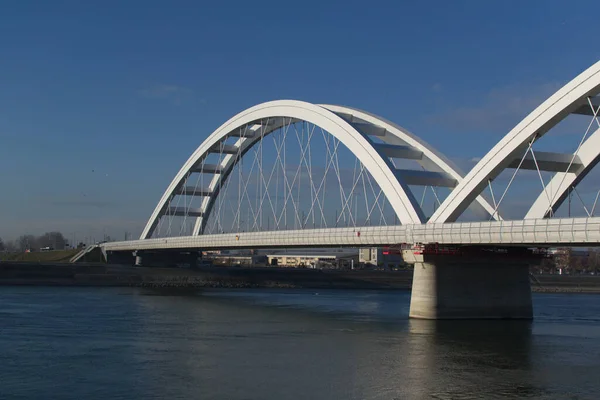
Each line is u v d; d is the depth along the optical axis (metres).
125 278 121.75
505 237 46.56
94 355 39.16
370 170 61.69
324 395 30.00
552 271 172.25
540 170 50.69
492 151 48.78
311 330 51.25
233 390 30.67
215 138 102.44
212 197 121.81
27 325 53.25
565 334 49.41
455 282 57.28
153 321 57.31
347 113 72.06
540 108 45.12
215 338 46.66
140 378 32.97
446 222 52.69
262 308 72.81
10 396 29.39
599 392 31.11
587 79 41.75
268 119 85.94
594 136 48.19
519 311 58.72
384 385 32.00
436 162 62.47
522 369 36.03
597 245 45.53
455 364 37.19
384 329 51.66
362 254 195.00
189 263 137.62
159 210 126.62
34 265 119.81
